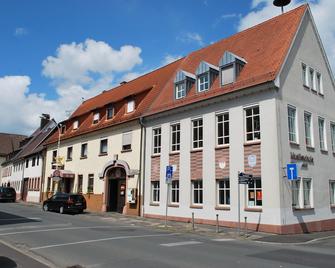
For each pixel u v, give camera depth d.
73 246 12.95
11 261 10.20
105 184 31.66
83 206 29.64
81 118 39.66
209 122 23.05
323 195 22.42
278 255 11.72
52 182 42.72
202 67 24.55
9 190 49.28
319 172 22.41
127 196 28.66
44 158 45.94
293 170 18.30
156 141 27.39
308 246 14.68
